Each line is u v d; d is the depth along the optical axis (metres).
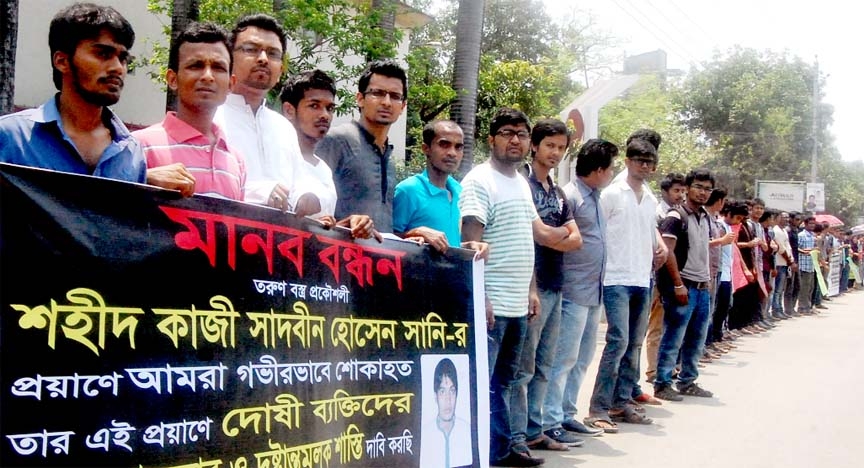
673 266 7.33
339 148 4.31
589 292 5.77
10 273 2.32
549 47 28.19
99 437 2.48
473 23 11.77
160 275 2.68
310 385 3.21
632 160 6.34
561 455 5.52
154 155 3.20
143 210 2.65
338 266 3.44
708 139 37.41
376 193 4.37
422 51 13.20
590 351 6.09
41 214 2.39
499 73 19.83
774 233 15.27
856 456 5.75
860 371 9.48
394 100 4.37
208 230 2.85
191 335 2.76
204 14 10.55
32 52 12.59
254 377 2.96
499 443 5.10
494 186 4.92
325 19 10.95
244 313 2.96
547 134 5.42
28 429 2.33
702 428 6.50
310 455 3.17
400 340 3.75
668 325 7.61
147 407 2.61
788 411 7.20
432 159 4.76
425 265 3.93
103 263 2.53
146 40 13.00
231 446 2.85
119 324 2.55
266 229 3.08
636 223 6.30
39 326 2.37
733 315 12.33
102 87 2.63
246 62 3.73
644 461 5.45
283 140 3.89
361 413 3.49
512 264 4.91
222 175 3.32
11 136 2.61
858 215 52.03
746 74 36.88
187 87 3.22
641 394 7.41
